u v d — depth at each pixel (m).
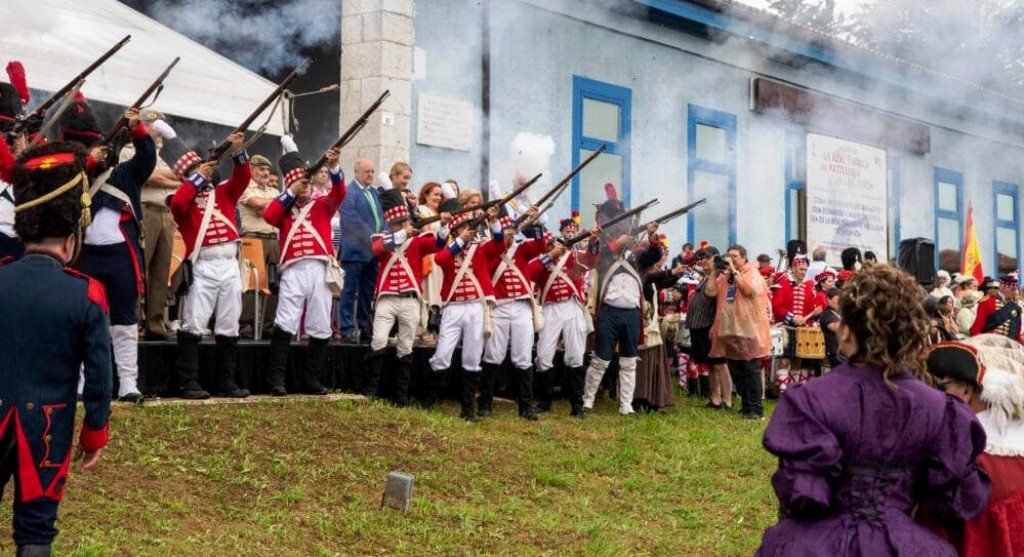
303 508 6.63
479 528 6.77
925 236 20.64
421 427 8.56
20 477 3.86
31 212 3.99
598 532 6.93
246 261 9.56
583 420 10.29
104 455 6.67
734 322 11.40
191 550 5.68
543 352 10.49
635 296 10.76
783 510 3.53
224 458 7.06
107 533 5.68
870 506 3.38
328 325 8.84
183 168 8.25
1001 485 3.98
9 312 3.89
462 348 9.61
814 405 3.42
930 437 3.42
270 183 10.05
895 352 3.47
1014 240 23.31
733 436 10.19
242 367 8.73
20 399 3.86
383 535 6.39
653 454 9.17
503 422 9.66
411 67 12.20
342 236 9.88
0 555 5.11
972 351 4.18
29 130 6.85
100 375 3.98
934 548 3.34
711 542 7.11
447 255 9.36
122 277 7.24
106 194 7.12
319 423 8.08
